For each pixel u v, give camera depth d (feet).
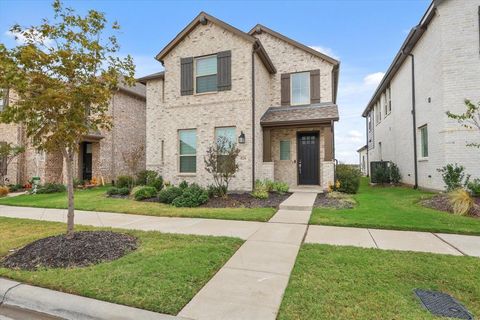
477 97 31.04
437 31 33.63
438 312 8.84
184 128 40.09
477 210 22.98
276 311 9.05
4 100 15.93
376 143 69.72
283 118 39.68
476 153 30.94
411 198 31.14
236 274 11.95
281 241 16.74
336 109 39.96
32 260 13.67
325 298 9.74
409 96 44.21
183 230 19.62
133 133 65.16
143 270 12.13
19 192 50.47
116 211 27.55
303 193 36.35
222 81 38.40
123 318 8.92
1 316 9.93
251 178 36.35
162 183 40.81
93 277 11.55
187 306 9.45
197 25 39.91
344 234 18.16
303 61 44.62
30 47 13.82
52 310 9.84
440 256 13.71
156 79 49.14
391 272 11.84
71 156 16.47
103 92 15.57
